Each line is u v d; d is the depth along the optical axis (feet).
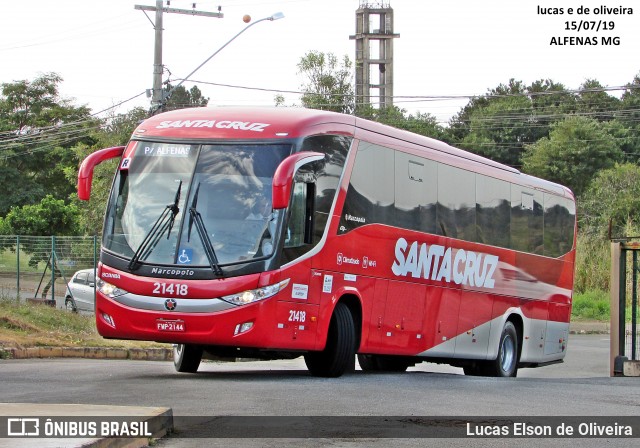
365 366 65.57
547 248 72.59
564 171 227.20
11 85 224.33
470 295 61.41
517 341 68.74
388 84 312.29
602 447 27.50
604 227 185.47
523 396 40.16
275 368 66.23
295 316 44.68
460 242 60.03
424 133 233.35
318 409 33.17
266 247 43.52
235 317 42.88
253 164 44.65
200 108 48.49
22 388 38.63
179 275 43.45
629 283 102.53
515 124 259.19
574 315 156.46
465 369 66.85
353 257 48.85
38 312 81.05
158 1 99.71
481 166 63.26
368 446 26.58
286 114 46.52
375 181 51.06
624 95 278.87
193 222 44.04
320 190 46.32
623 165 222.48
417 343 55.36
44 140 212.02
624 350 68.03
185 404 33.86
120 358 69.77
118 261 44.68
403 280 53.57
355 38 313.94
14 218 126.72
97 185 145.18
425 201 56.18
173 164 45.44
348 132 48.83
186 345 49.78
